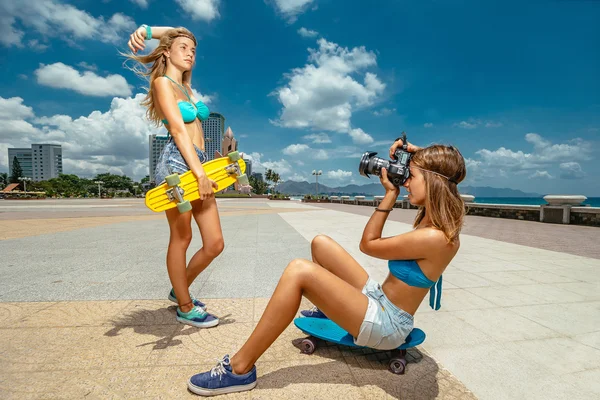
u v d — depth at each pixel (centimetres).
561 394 173
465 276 409
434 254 155
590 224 1051
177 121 226
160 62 251
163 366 191
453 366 200
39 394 162
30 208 1970
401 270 165
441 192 156
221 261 483
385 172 171
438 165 159
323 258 202
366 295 173
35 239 682
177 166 235
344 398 166
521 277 405
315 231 842
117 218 1216
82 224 990
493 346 226
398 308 169
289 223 1061
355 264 198
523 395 172
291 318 165
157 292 329
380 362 203
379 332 164
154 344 218
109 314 270
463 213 158
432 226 160
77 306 288
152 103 261
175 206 226
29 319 257
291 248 593
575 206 1105
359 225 998
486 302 315
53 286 347
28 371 183
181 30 251
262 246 613
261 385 176
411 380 183
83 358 199
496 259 515
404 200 2131
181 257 244
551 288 360
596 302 316
